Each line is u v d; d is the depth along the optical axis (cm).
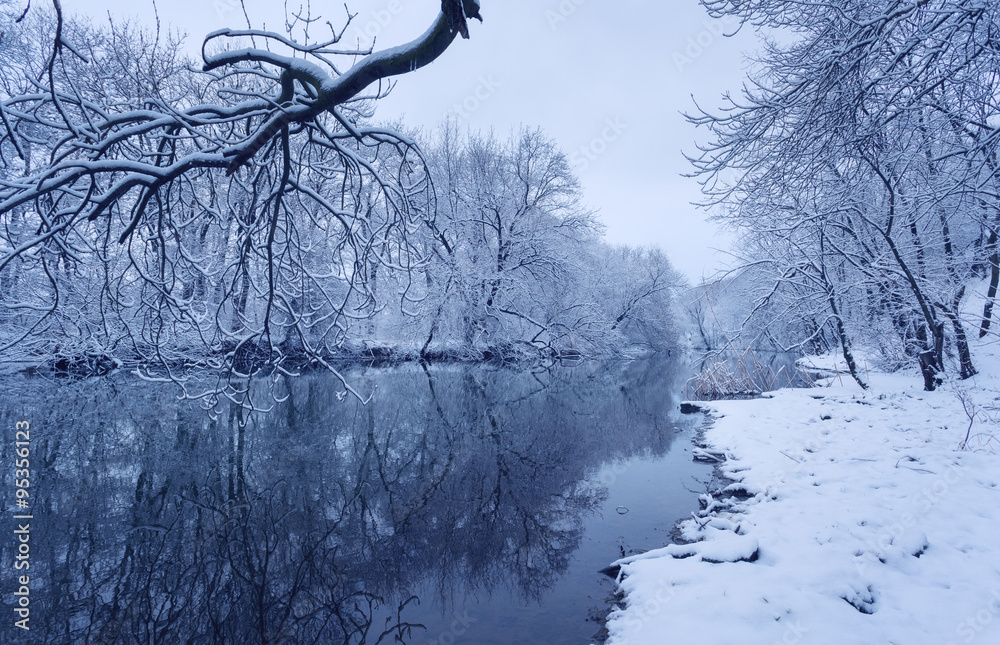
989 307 893
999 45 436
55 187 308
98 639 335
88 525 511
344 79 299
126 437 824
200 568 430
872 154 580
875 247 1003
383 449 807
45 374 1259
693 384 1631
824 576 331
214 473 671
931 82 473
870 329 1230
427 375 1845
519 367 2327
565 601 363
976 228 925
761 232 1079
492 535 488
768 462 637
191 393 1179
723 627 286
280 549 464
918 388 1038
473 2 263
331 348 646
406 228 492
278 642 328
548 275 2527
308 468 700
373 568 428
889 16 419
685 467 696
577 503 569
